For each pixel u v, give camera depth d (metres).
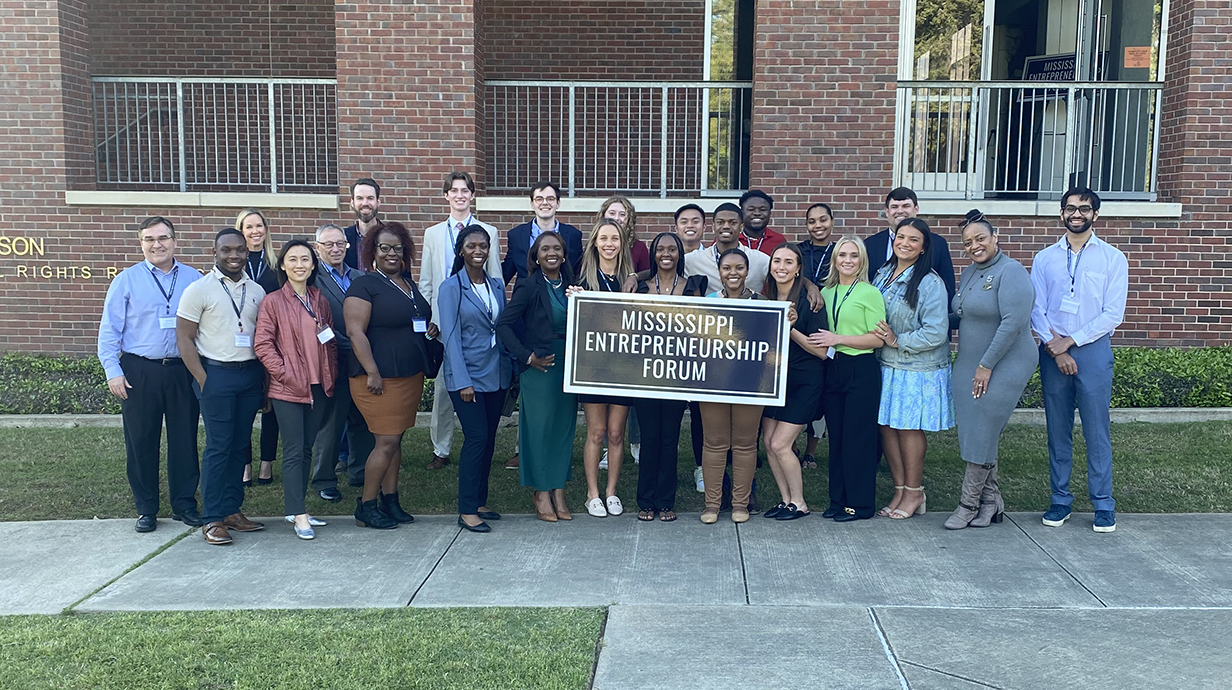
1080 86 9.62
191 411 6.02
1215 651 4.14
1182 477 6.82
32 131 9.79
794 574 5.10
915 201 6.95
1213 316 9.48
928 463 7.38
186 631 4.36
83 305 9.98
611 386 5.87
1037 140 10.98
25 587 4.98
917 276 5.82
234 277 5.74
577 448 7.93
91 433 8.23
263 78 10.22
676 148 11.44
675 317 5.79
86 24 10.20
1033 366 5.67
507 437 8.30
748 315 5.75
